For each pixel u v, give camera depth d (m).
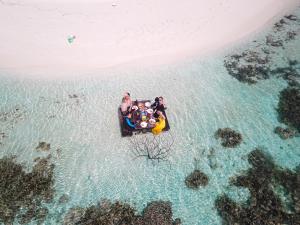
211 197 12.91
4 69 20.53
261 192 12.87
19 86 19.28
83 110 17.53
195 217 12.16
